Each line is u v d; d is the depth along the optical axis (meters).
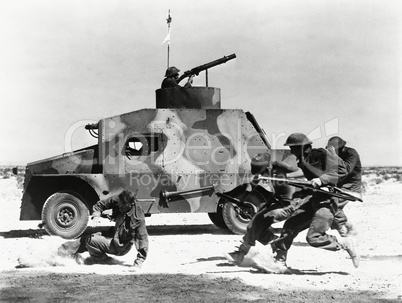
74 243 9.78
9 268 9.42
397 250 11.46
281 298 7.16
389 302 7.01
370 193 30.66
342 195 8.74
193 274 8.73
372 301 7.04
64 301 7.02
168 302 6.95
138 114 14.09
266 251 10.64
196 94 14.87
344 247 8.99
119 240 9.55
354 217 18.33
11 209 23.95
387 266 9.64
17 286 7.85
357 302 7.01
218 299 7.09
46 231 14.85
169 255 10.96
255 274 8.80
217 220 16.08
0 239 13.77
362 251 11.32
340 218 9.91
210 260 10.33
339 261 10.20
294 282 8.16
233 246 12.21
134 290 7.61
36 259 9.63
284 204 9.07
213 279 8.31
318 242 8.77
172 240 13.35
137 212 9.43
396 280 8.34
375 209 21.34
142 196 13.98
